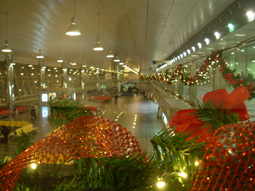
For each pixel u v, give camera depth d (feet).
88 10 26.35
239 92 2.23
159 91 40.32
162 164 2.03
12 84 69.72
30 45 53.47
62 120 2.31
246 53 11.99
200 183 1.63
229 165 1.50
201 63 20.58
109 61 96.37
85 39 45.78
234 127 1.58
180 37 42.78
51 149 1.87
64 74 93.97
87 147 1.89
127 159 1.98
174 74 29.14
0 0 24.07
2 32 38.99
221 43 30.09
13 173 1.94
